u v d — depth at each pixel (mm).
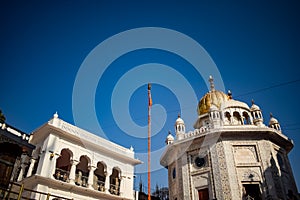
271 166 28828
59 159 31031
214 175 29109
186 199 29953
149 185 22219
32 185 24672
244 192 27609
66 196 26000
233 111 35938
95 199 28531
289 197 28562
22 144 19469
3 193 16938
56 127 27109
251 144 30453
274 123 35281
